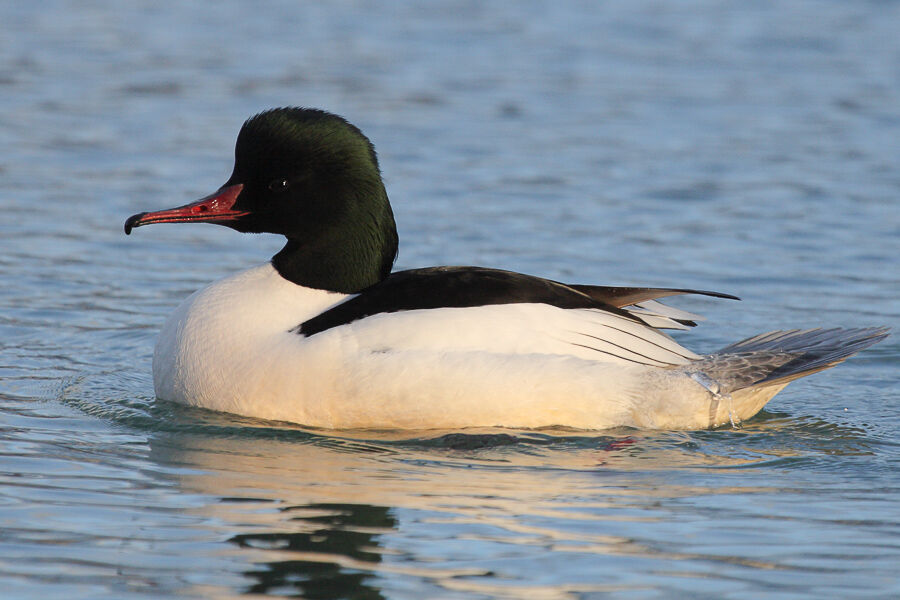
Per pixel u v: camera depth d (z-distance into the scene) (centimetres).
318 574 774
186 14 3056
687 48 2759
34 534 826
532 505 897
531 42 2814
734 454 1027
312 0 3216
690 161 2030
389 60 2645
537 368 1035
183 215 1110
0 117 2198
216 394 1079
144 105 2306
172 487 918
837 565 799
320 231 1104
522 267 1564
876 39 2819
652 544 829
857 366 1304
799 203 1830
